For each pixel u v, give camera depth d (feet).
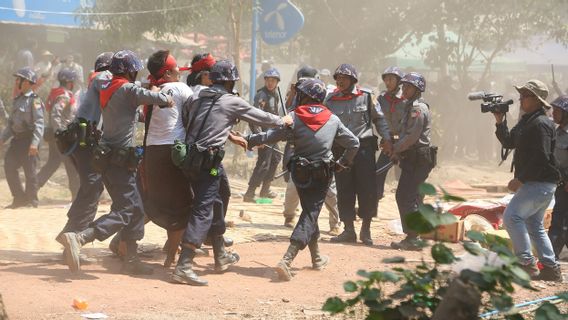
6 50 89.35
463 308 16.35
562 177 37.29
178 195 32.04
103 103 30.81
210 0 82.28
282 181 69.21
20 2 86.22
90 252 35.06
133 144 31.27
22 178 65.67
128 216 31.12
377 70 100.78
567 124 37.24
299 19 73.87
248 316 26.66
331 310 17.54
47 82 78.38
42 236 39.22
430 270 17.57
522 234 33.58
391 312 17.33
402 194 40.47
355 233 41.68
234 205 53.36
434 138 85.46
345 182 41.27
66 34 93.61
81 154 32.30
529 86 33.06
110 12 84.94
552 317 17.19
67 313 25.55
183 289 29.84
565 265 38.73
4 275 30.07
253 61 78.43
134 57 31.27
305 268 34.76
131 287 29.45
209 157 30.40
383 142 40.91
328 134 32.99
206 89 31.45
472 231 18.29
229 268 33.99
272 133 32.71
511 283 16.69
